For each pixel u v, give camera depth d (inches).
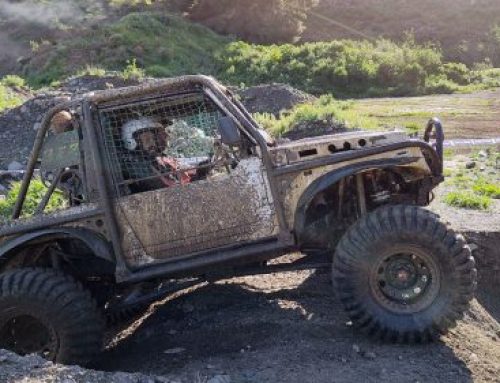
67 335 229.3
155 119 241.1
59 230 233.8
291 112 821.2
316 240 254.1
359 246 228.8
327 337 239.1
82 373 198.1
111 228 232.8
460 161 605.9
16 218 252.7
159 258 236.8
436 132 253.1
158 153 240.5
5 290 228.1
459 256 229.6
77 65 1568.7
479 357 239.3
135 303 251.9
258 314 261.4
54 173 244.4
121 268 233.5
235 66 1617.9
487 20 2618.1
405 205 236.4
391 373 214.4
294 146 235.8
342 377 209.9
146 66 1579.7
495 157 612.1
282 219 233.3
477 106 1107.3
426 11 2672.2
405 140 239.1
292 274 306.3
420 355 228.2
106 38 1681.8
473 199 434.6
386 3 2723.9
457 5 2689.5
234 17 2199.8
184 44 1777.8
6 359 205.5
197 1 2210.9
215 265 236.4
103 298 262.7
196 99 239.3
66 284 233.0
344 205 253.8
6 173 580.7
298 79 1546.5
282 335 241.6
